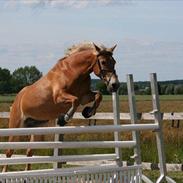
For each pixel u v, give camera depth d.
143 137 12.06
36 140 8.47
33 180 6.21
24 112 7.57
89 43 7.01
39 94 7.24
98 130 6.46
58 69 7.14
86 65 6.84
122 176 6.81
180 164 9.28
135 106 7.12
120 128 6.60
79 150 11.33
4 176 6.01
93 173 6.56
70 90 6.96
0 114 11.84
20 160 6.34
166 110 39.31
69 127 6.31
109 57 6.68
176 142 11.58
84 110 6.91
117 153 7.14
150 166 9.28
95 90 7.11
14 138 8.27
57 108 7.13
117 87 6.60
